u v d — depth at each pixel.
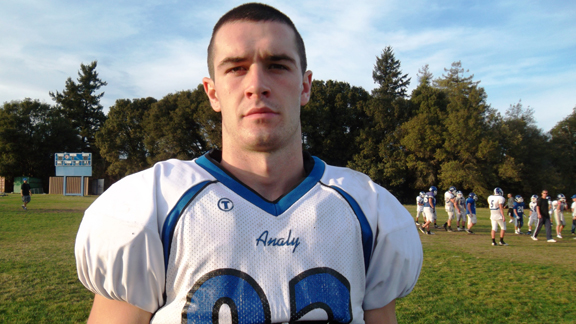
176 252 1.12
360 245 1.26
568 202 42.09
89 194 39.47
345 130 39.78
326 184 1.31
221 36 1.29
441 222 18.02
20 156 42.66
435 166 37.31
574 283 6.73
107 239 1.12
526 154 38.41
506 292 6.16
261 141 1.23
